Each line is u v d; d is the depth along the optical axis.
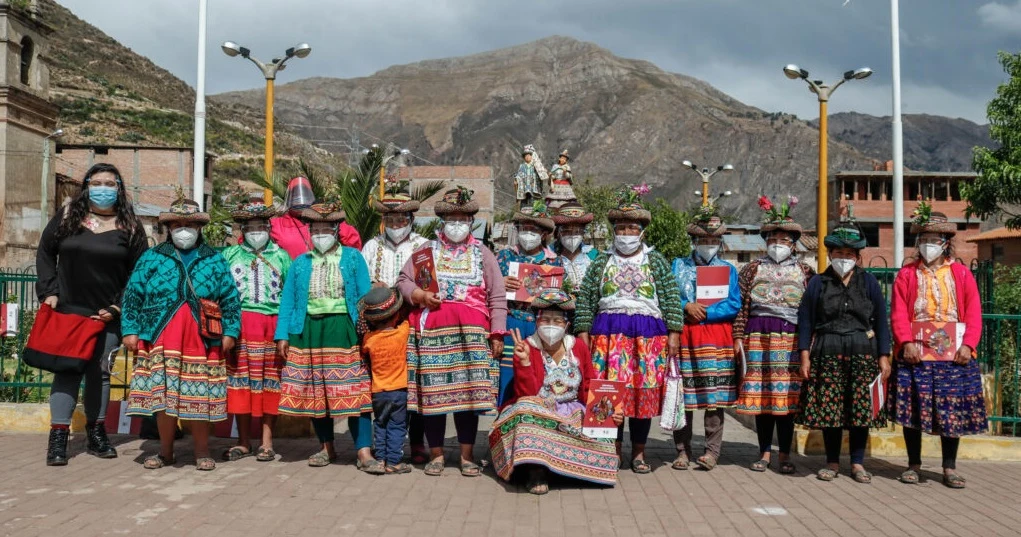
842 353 7.10
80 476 6.84
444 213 7.37
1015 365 8.55
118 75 115.62
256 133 116.94
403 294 7.29
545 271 7.62
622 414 6.77
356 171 17.23
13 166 34.91
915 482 7.09
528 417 6.78
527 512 6.02
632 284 7.32
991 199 21.14
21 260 35.03
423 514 5.91
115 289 7.46
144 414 6.96
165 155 50.25
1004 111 20.92
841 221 7.28
